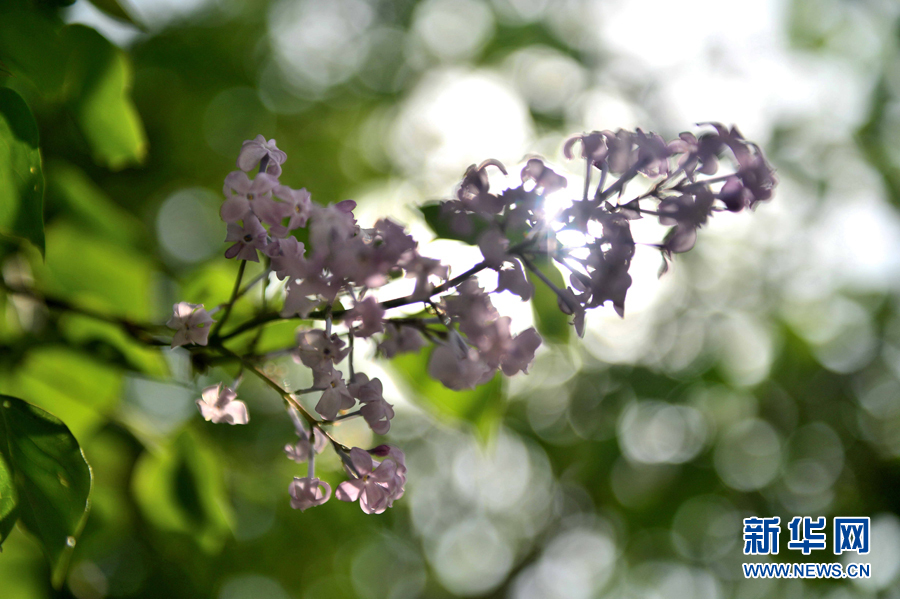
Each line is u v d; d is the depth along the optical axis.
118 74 2.20
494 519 8.98
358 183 6.99
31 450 1.57
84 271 2.77
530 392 8.01
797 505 7.93
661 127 7.21
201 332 1.57
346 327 1.56
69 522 1.56
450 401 2.36
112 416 2.76
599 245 1.41
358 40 7.61
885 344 7.90
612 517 8.38
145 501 2.87
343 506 4.36
